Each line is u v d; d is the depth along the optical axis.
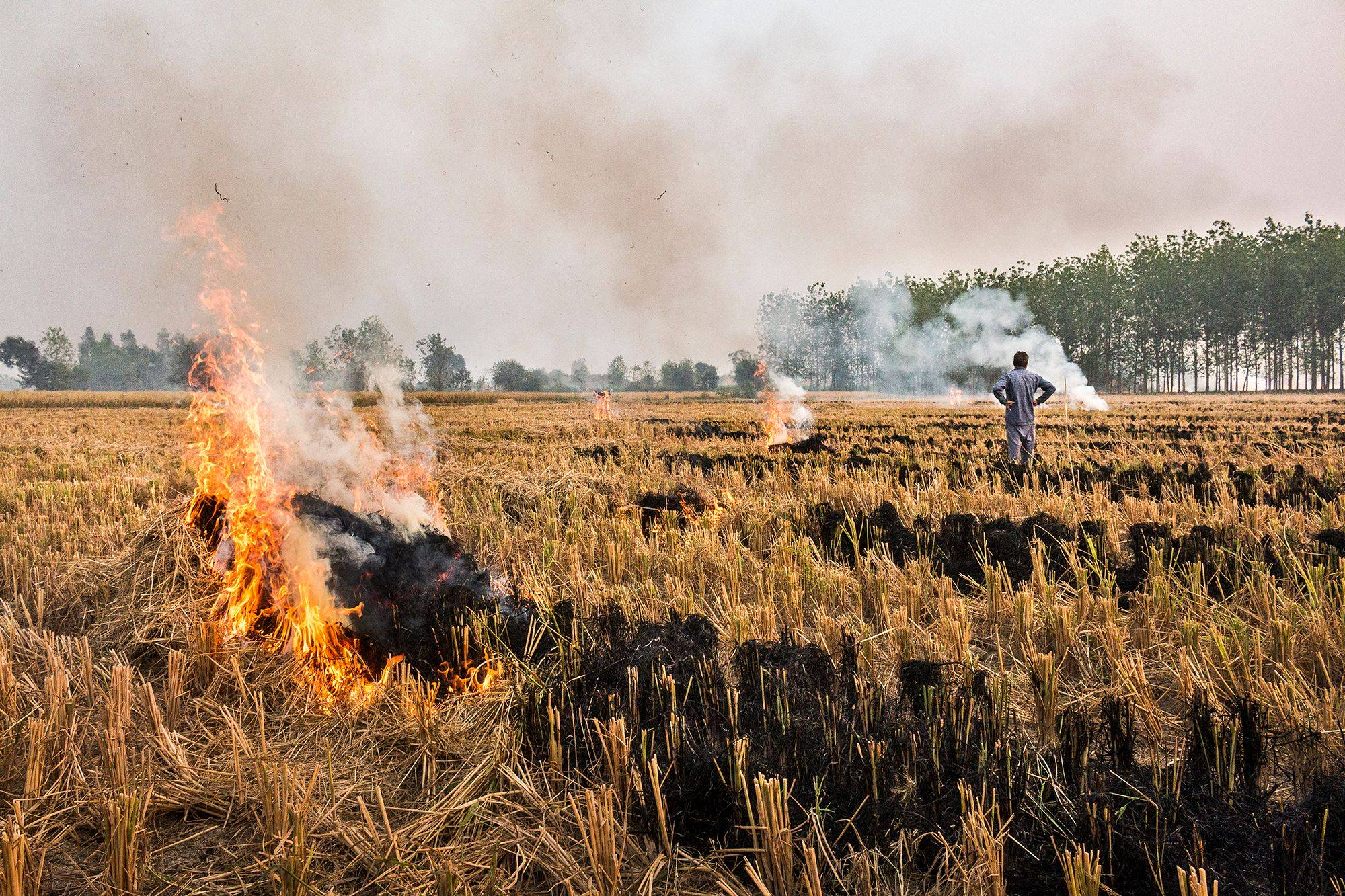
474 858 2.77
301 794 3.02
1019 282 99.19
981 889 2.47
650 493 9.02
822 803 2.97
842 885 2.57
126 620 4.95
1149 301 93.31
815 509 7.73
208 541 5.56
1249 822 2.78
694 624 4.56
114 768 3.10
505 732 3.51
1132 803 2.93
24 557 6.21
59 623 5.22
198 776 3.22
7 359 105.69
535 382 110.88
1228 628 4.36
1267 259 86.56
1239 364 92.44
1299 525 6.89
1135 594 5.06
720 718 3.57
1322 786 2.87
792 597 5.07
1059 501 8.08
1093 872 2.52
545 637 4.70
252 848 2.82
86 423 28.58
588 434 21.19
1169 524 6.98
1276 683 3.83
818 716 3.53
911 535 6.79
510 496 9.16
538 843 2.80
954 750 3.26
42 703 3.70
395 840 2.71
